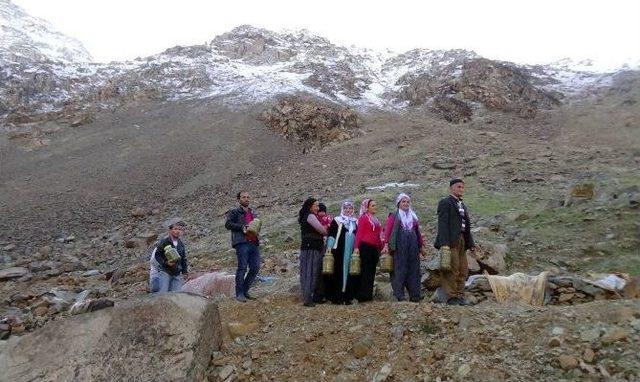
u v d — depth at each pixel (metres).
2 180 29.56
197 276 11.33
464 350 5.69
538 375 5.16
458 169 23.69
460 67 51.41
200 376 5.85
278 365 6.04
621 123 35.62
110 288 12.30
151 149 34.28
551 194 17.09
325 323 6.68
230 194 26.44
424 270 9.82
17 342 5.88
